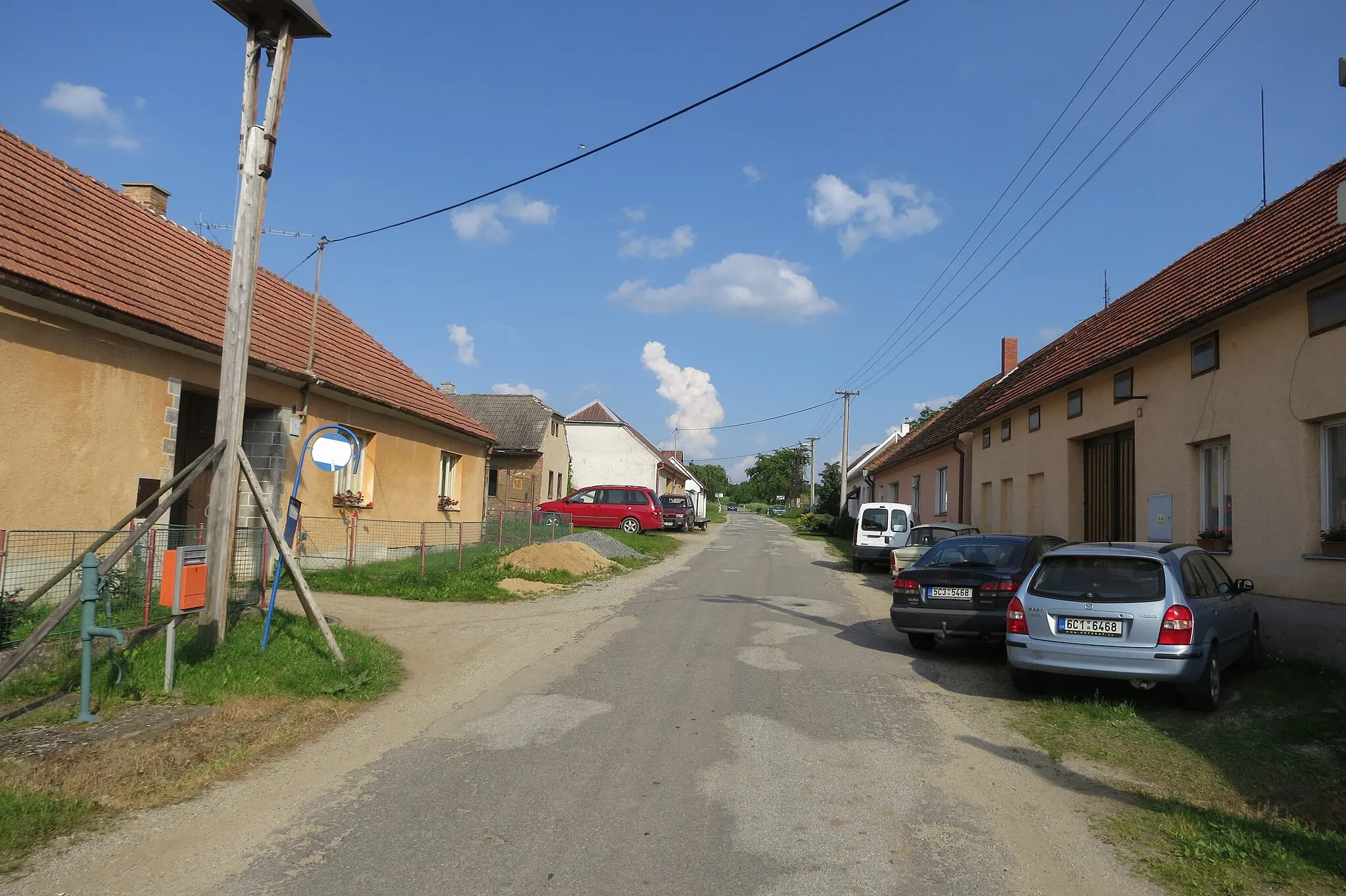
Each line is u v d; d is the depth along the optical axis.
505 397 37.59
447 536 17.53
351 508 15.20
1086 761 5.79
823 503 53.16
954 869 4.03
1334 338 8.12
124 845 4.14
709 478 135.62
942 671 8.73
